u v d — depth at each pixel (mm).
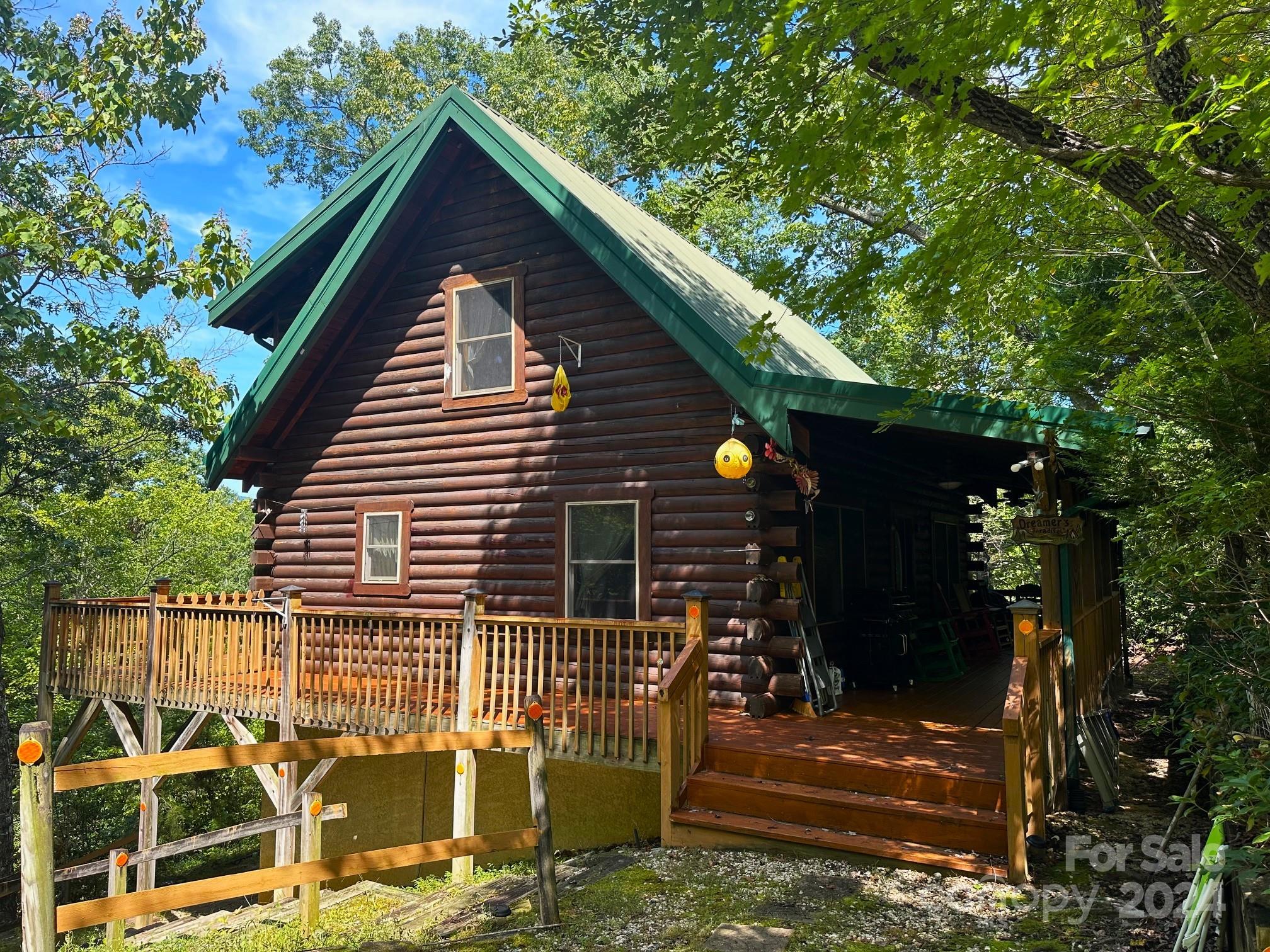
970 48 4559
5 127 12125
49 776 3223
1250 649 5199
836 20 4797
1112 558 12594
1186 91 4793
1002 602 16188
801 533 9391
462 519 10500
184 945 5648
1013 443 7762
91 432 16391
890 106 5883
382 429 11266
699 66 6082
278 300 12539
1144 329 7164
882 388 7398
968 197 6383
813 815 6031
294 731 9219
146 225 11398
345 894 6785
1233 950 3557
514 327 10227
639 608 9125
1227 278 4996
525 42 10000
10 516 15680
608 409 9539
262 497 12164
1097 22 5102
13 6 12961
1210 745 5016
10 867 10734
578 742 7148
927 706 8828
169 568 20719
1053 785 6340
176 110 12648
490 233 10539
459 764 7266
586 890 5445
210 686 9336
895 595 11047
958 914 4676
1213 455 6062
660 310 8461
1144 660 16219
